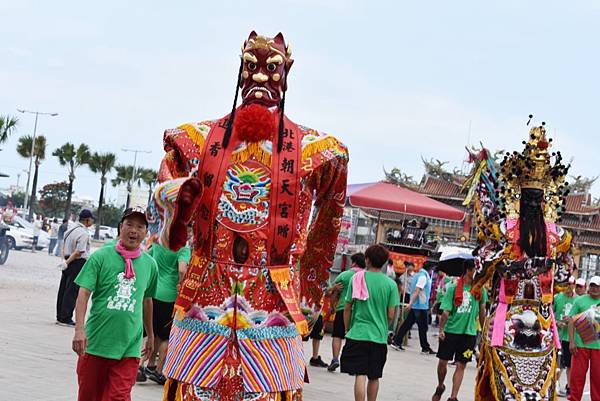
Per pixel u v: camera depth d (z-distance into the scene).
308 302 4.64
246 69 4.32
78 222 12.91
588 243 48.34
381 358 8.07
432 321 25.91
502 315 6.87
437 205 18.19
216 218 4.14
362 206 17.69
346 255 17.41
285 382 4.11
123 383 5.45
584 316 9.84
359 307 8.12
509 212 6.99
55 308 15.20
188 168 4.27
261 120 4.16
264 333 4.10
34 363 8.70
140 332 5.59
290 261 4.21
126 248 5.60
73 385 7.66
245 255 4.14
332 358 12.52
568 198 49.78
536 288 6.86
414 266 18.83
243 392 4.06
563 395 12.83
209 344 4.07
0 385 7.29
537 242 6.88
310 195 4.38
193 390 4.06
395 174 42.19
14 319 12.81
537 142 7.03
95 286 5.47
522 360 6.79
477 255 7.08
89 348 5.45
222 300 4.10
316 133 4.41
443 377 9.55
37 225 40.06
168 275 8.38
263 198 4.15
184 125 4.37
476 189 7.20
